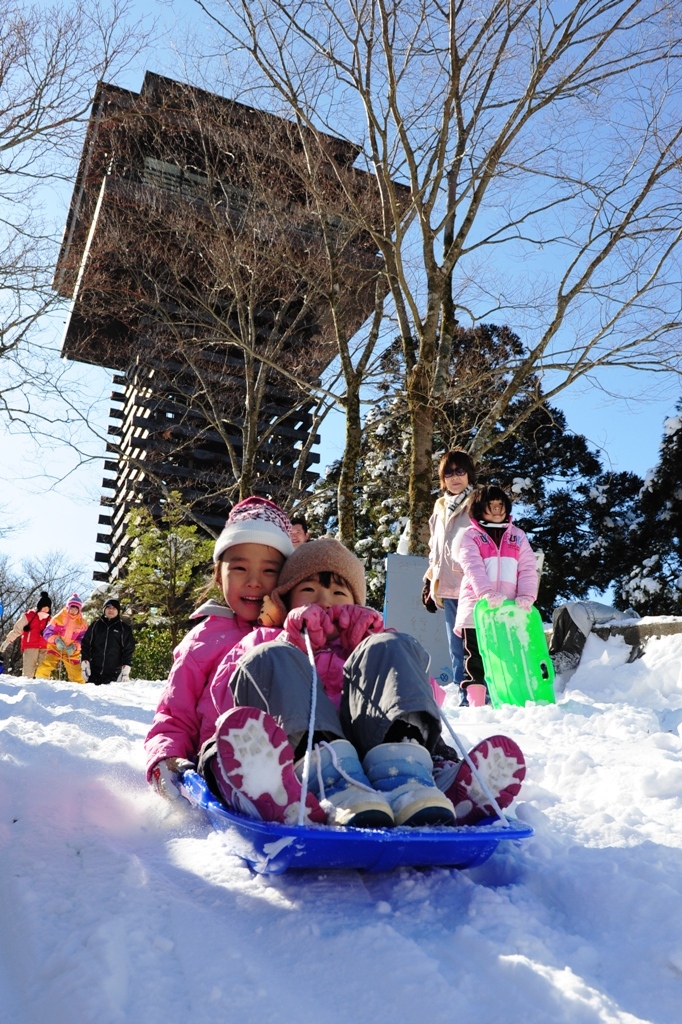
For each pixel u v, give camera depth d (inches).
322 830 73.2
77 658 509.7
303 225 593.0
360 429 509.7
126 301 646.5
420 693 85.7
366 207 529.7
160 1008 58.5
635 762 147.4
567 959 67.7
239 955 66.4
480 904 76.3
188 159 661.3
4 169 518.9
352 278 599.2
